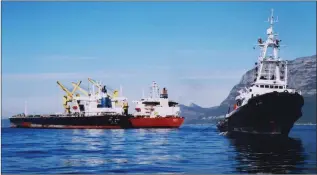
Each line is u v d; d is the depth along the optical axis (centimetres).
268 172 4681
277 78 10169
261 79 10212
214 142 9200
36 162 5912
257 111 8950
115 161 5919
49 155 6762
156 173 4819
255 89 10050
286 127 9031
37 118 19838
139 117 17525
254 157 6034
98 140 10200
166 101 18825
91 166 5469
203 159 5941
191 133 14562
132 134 13088
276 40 10300
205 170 4916
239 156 6194
